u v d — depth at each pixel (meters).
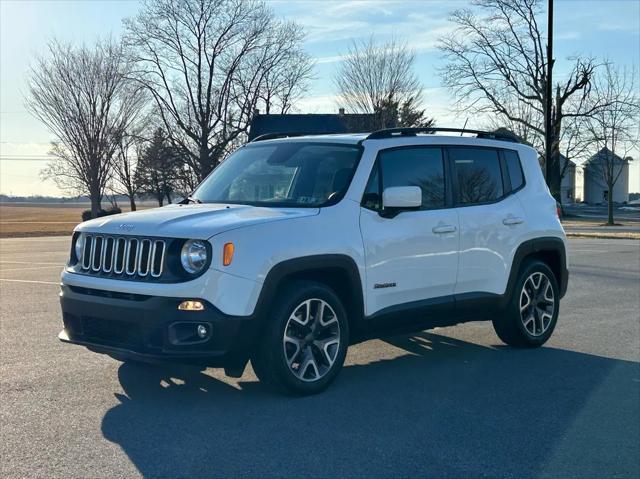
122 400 5.25
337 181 5.76
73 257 5.46
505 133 7.40
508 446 4.51
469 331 8.18
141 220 5.14
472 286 6.55
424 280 6.08
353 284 5.53
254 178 6.16
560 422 4.99
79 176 50.00
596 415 5.16
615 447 4.52
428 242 6.09
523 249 7.01
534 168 7.45
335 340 5.46
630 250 19.66
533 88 42.53
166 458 4.16
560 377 6.18
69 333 5.33
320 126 37.47
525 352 7.15
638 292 11.31
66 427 4.65
